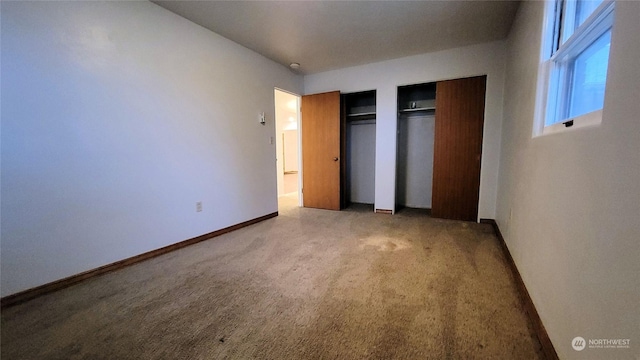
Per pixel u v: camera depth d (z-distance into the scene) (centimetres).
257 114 344
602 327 78
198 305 158
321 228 321
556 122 138
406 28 272
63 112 179
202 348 124
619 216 72
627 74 70
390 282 184
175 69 246
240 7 231
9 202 160
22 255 165
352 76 396
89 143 192
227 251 247
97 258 199
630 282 66
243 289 176
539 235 140
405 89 412
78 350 123
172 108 245
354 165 485
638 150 64
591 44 109
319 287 178
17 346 125
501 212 277
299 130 445
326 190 430
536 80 160
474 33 286
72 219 186
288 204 476
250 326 139
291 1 223
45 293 173
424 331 133
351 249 248
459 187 347
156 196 236
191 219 266
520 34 219
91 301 163
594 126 88
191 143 263
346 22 259
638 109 65
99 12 194
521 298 162
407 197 440
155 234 236
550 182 127
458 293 168
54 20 173
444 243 261
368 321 142
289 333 133
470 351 119
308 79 435
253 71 334
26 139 165
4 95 156
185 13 242
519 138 203
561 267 110
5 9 155
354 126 476
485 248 246
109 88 201
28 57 163
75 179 186
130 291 175
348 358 116
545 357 115
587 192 91
